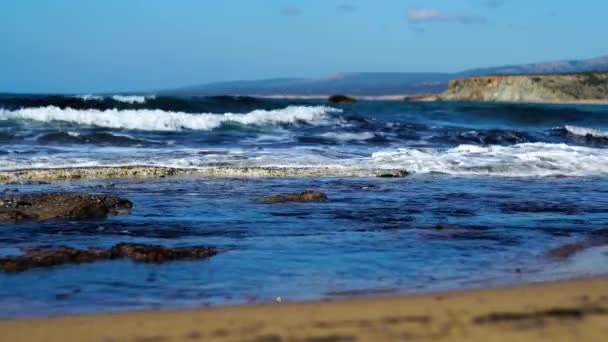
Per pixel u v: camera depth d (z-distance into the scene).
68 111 22.55
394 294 5.33
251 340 4.05
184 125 22.73
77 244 7.32
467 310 4.59
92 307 5.06
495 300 4.86
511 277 5.95
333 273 6.16
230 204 10.10
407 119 30.58
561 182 13.18
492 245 7.38
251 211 9.50
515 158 16.16
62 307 5.05
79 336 4.18
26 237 7.63
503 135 23.22
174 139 19.78
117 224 8.46
